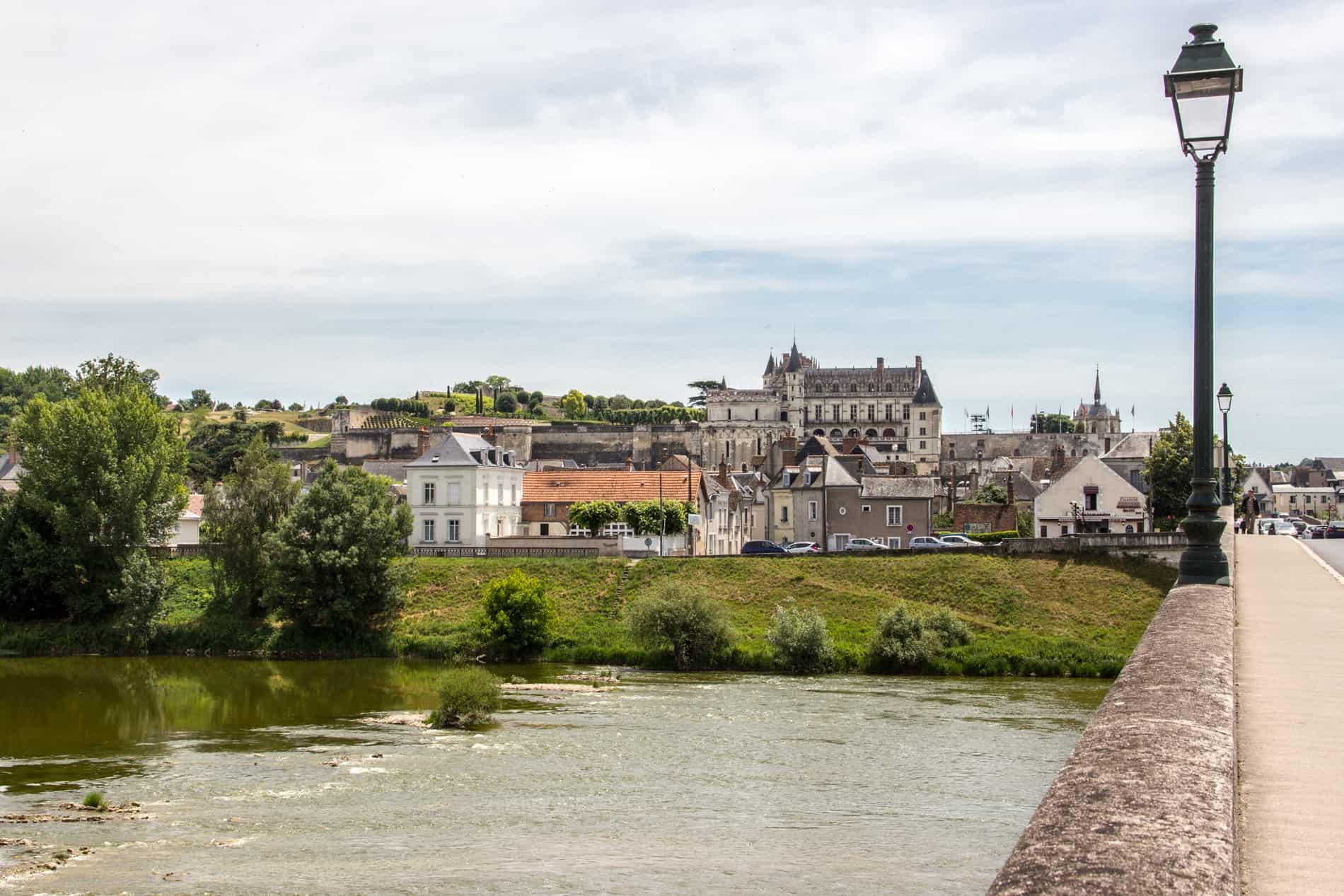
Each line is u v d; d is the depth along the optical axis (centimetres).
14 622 8656
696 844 3734
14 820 4038
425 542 10250
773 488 12600
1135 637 7581
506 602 7869
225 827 3944
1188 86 1859
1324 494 18238
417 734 5534
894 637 7369
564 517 11056
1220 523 2012
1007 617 7888
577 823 3984
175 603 8769
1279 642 2047
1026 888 610
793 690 6638
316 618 8081
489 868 3478
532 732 5528
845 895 3216
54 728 5741
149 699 6544
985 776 4609
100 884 3350
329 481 8494
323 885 3325
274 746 5291
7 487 12688
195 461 15888
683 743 5253
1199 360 1975
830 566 8619
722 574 8694
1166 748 848
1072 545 8375
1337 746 1249
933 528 12112
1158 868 625
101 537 8562
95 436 8675
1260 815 1009
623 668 7544
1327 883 847
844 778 4606
